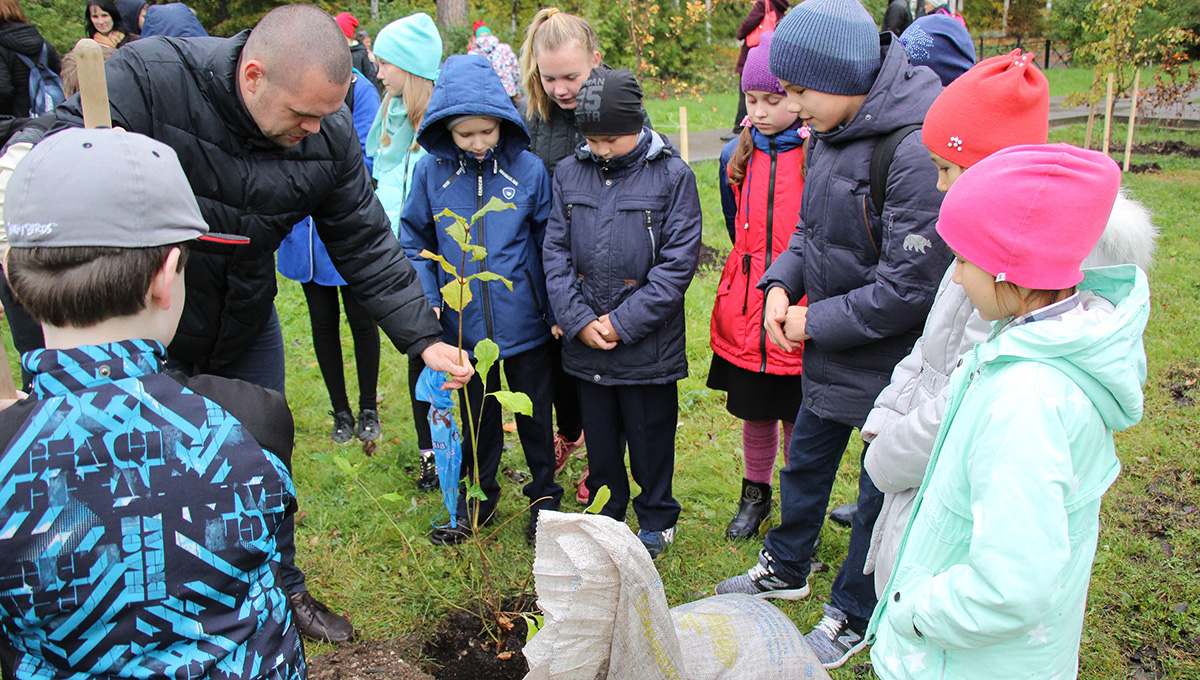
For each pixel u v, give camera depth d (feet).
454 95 9.05
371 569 10.02
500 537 10.60
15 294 3.83
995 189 4.70
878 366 7.79
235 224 7.29
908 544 5.50
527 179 9.95
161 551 3.75
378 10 69.36
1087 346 4.42
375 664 8.09
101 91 5.60
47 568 3.63
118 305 3.81
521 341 9.98
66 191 3.68
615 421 10.03
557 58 10.03
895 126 7.16
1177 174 31.96
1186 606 8.97
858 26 7.11
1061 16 72.90
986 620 4.51
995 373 4.83
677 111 52.60
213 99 6.80
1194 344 15.69
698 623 6.90
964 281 5.06
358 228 8.19
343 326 18.67
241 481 3.99
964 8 92.68
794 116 9.01
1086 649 8.41
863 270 7.71
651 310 9.18
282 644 4.21
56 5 44.45
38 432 3.69
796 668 6.70
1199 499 10.87
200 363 8.10
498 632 8.86
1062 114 48.93
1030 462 4.41
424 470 11.78
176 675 3.77
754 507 10.68
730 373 10.05
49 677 3.84
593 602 5.83
